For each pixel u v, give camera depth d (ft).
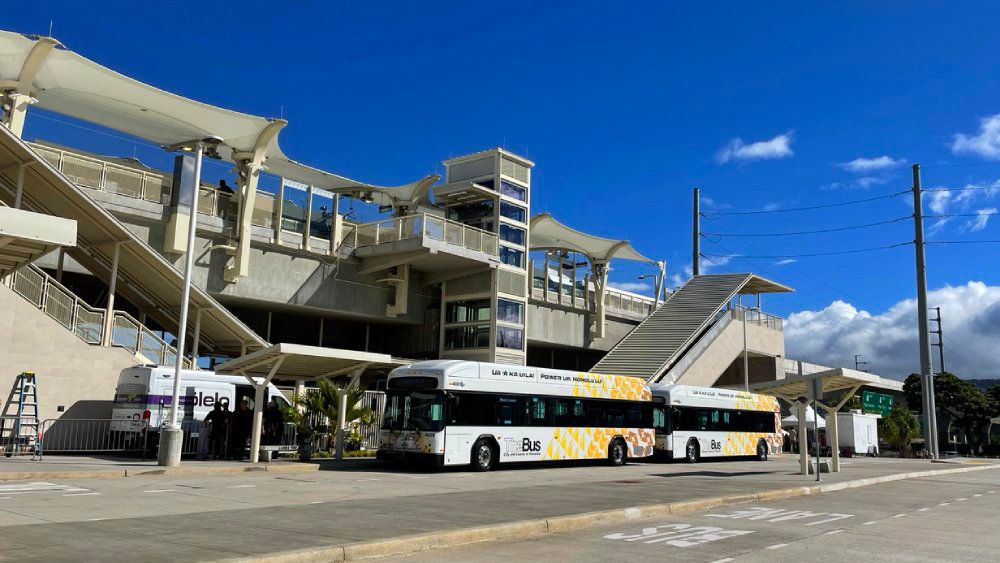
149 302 100.63
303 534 29.89
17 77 85.40
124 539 27.84
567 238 157.38
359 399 92.73
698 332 151.53
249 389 79.77
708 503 48.08
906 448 179.11
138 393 72.43
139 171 95.66
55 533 28.78
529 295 147.02
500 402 76.13
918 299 164.45
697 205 212.23
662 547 31.30
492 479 64.08
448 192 133.90
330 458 85.20
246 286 106.73
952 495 63.52
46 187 80.33
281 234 110.52
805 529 38.29
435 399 71.10
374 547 27.40
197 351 96.68
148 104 95.04
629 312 177.58
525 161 139.85
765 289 187.73
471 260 123.75
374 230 123.54
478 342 127.54
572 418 83.56
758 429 115.44
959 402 225.15
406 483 58.08
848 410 172.65
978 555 30.91
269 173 122.83
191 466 62.23
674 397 100.94
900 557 30.12
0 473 49.57
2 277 69.82
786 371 202.28
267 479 57.77
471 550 29.60
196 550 25.72
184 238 97.96
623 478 68.90
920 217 166.81
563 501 45.68
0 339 73.20
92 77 88.02
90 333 81.97
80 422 75.10
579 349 167.12
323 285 117.29
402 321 131.85
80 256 92.94
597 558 28.35
